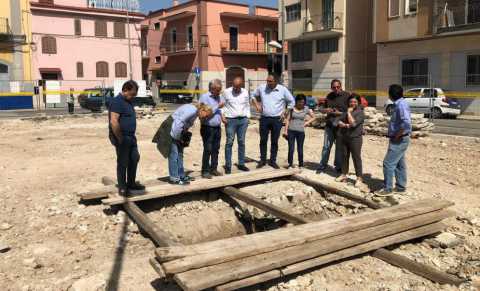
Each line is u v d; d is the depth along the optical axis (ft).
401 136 24.00
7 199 23.79
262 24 144.77
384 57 90.74
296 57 114.93
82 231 20.34
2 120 67.31
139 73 136.05
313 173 29.86
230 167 28.63
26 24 115.14
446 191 26.63
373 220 19.76
